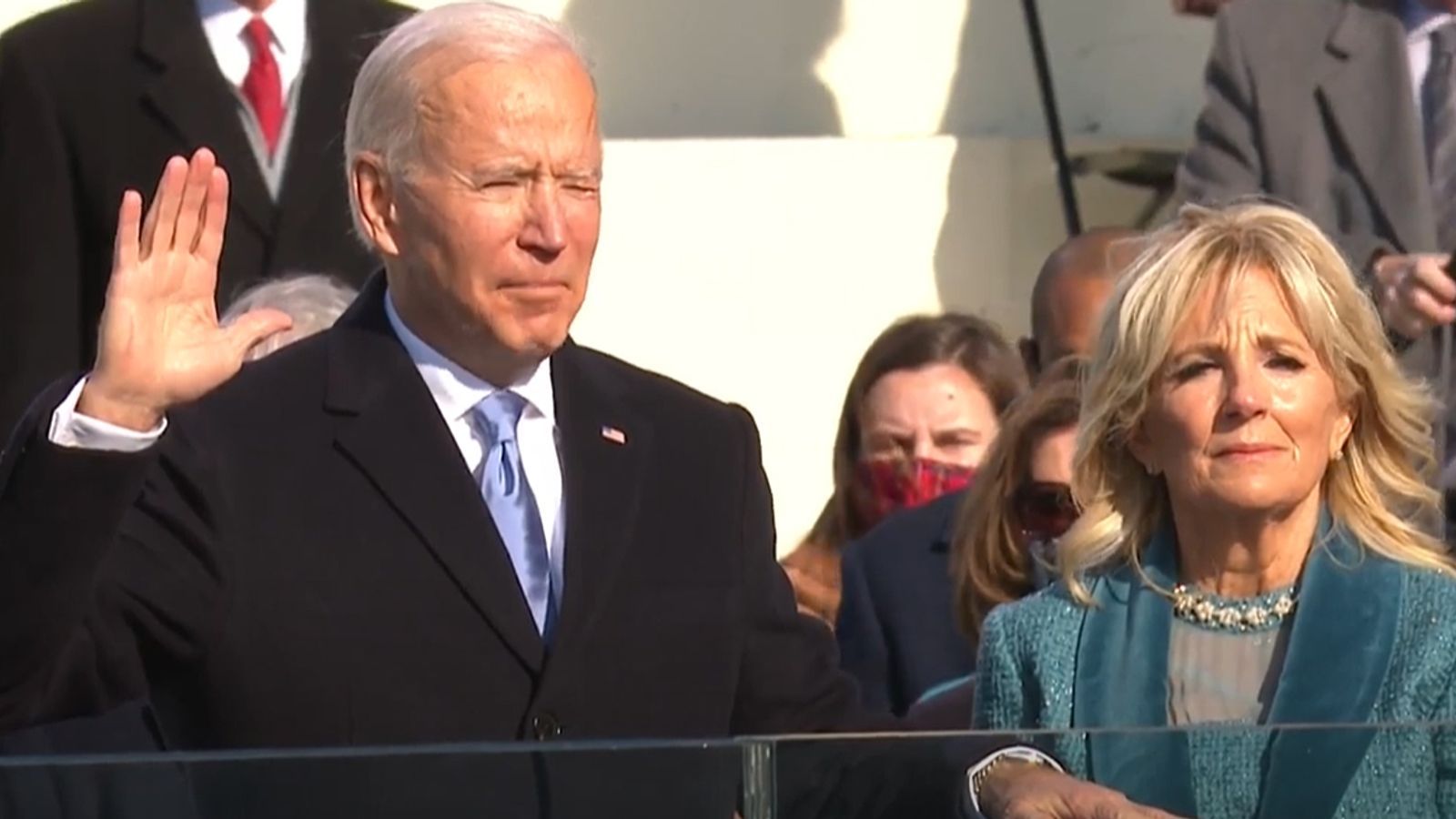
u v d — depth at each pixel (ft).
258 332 46.52
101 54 74.08
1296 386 49.14
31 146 73.51
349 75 75.05
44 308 72.69
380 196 50.21
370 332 50.90
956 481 69.92
